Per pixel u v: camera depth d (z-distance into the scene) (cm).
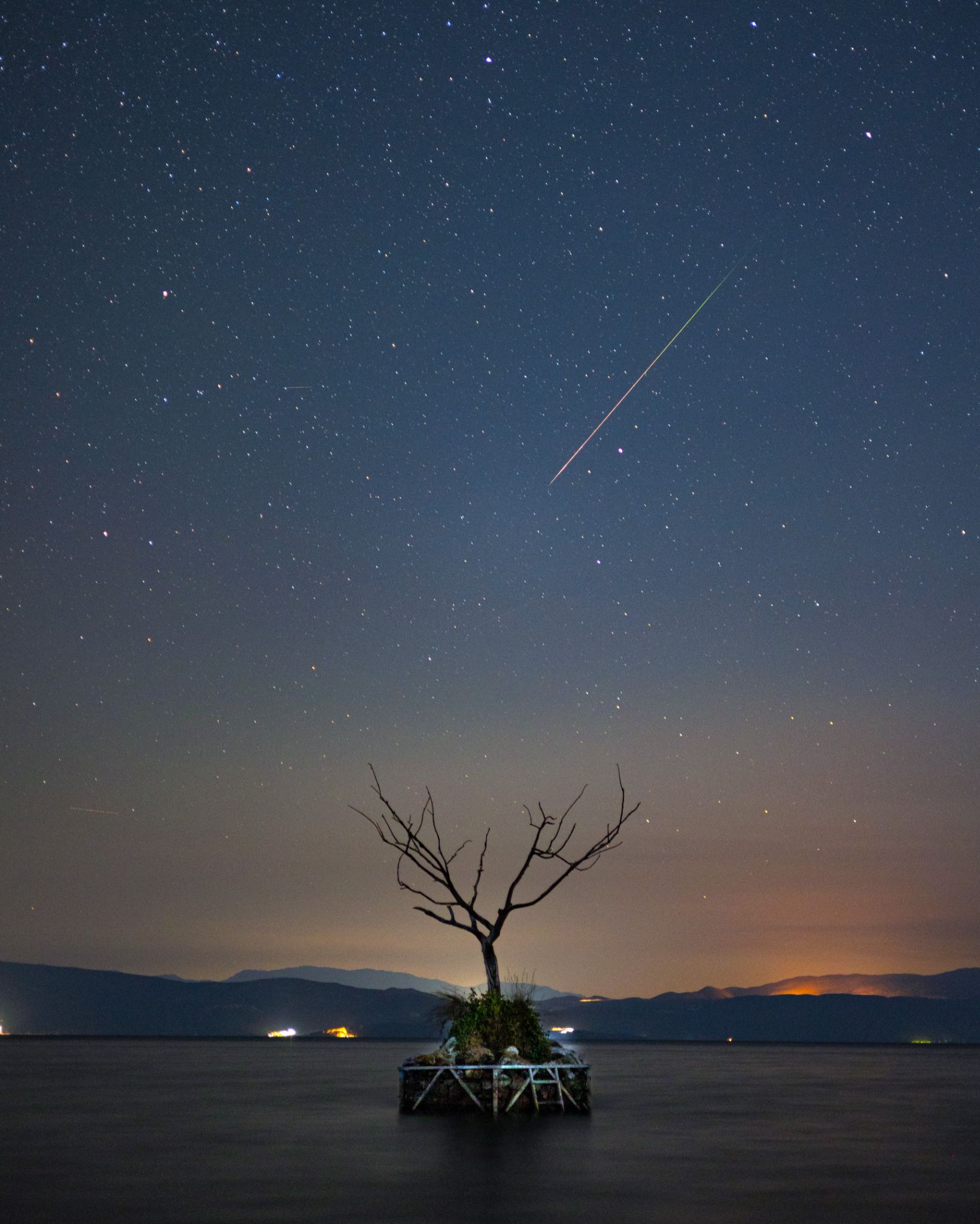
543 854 2728
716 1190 1366
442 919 2705
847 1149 1806
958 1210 1230
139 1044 9756
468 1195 1322
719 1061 6159
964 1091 3372
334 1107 2628
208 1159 1648
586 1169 1546
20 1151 1762
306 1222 1147
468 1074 2462
